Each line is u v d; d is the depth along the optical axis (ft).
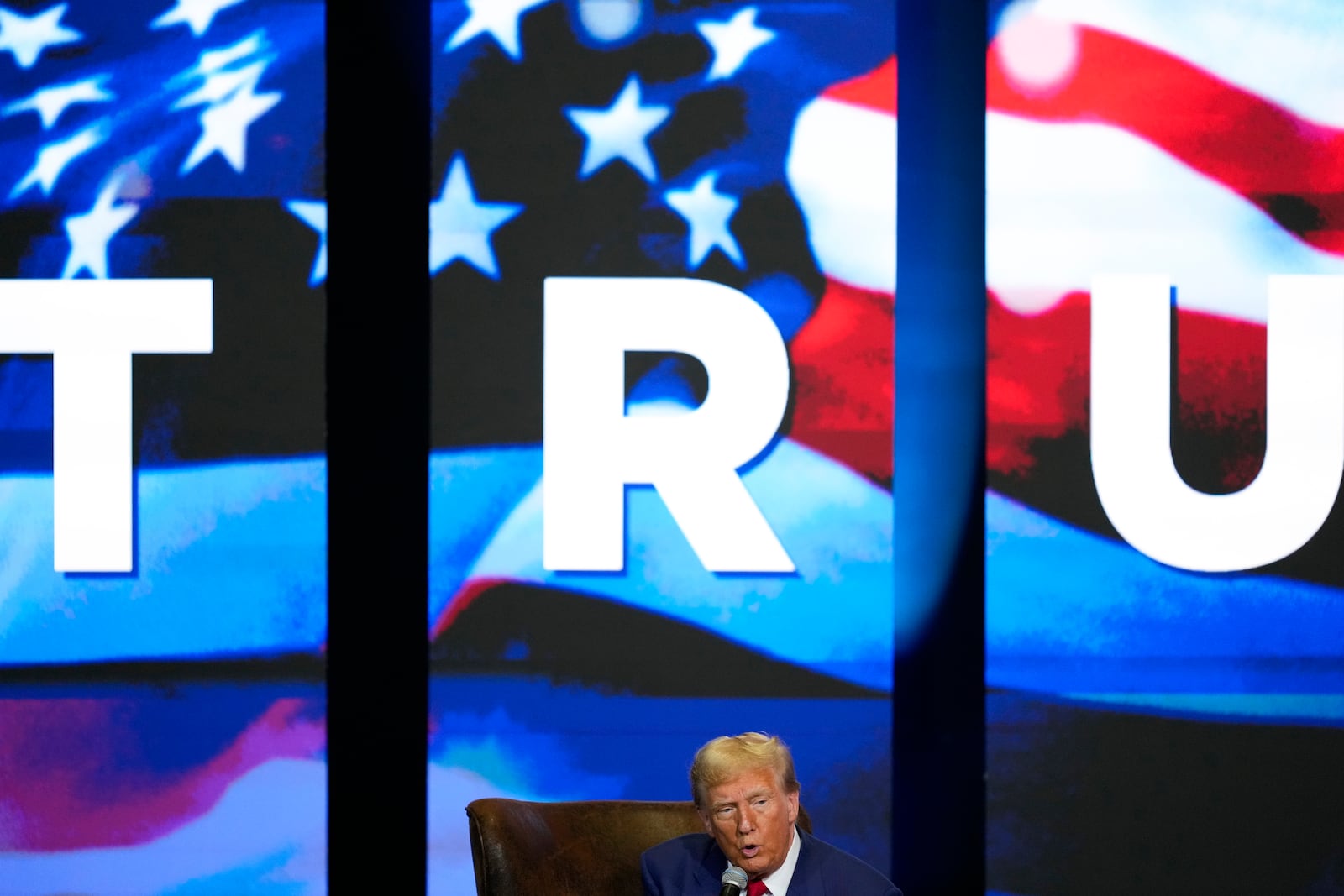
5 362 44.98
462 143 45.29
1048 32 45.01
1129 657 44.42
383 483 46.11
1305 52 44.70
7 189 45.16
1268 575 44.39
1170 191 44.73
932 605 45.37
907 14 45.78
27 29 45.39
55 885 44.27
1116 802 44.32
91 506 44.57
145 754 44.45
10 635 44.70
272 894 44.39
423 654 46.11
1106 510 44.47
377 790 46.21
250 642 44.65
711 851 28.58
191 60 45.39
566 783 44.65
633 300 45.03
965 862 45.29
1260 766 44.24
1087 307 44.68
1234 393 44.52
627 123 45.34
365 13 46.11
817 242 45.06
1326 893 44.06
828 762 44.60
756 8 45.37
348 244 46.01
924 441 45.50
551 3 45.34
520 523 44.96
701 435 44.78
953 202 45.57
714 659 44.70
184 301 44.91
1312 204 44.65
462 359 45.11
